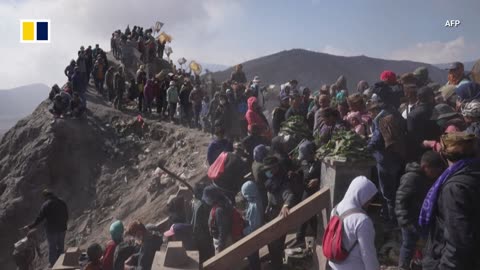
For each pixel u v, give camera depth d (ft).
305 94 48.85
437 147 21.39
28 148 84.33
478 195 13.01
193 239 25.72
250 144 34.01
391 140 23.36
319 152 24.04
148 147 77.92
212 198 24.36
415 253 21.45
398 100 26.61
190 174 59.52
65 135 82.33
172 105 80.18
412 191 18.81
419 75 35.94
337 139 23.20
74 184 79.46
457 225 13.02
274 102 75.41
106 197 74.18
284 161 25.32
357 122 29.27
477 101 19.33
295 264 26.23
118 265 26.61
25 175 80.33
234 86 59.26
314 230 26.71
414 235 20.45
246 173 31.65
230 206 24.58
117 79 88.58
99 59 95.30
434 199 14.20
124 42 112.27
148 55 107.96
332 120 27.91
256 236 22.47
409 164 19.56
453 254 13.20
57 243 40.34
